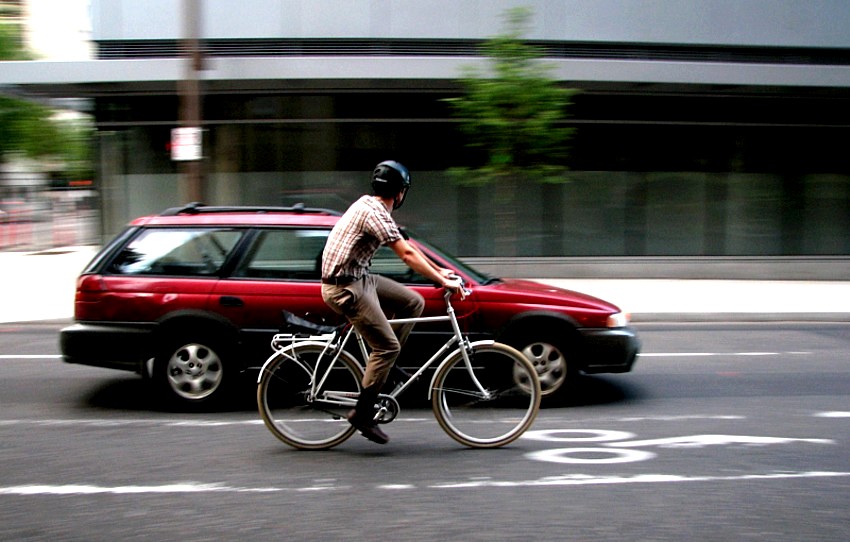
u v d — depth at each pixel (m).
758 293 14.11
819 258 16.67
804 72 14.79
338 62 14.27
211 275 6.29
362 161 16.11
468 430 5.26
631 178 16.28
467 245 16.22
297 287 6.22
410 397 6.66
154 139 16.25
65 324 11.02
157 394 6.82
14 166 31.27
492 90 11.90
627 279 16.23
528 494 4.36
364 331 4.89
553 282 15.64
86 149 30.44
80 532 3.80
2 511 4.09
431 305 6.20
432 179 16.09
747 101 16.25
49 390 7.02
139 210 16.38
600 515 4.04
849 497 4.34
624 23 15.48
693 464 4.92
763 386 7.33
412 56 15.25
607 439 5.49
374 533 3.80
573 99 15.90
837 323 11.78
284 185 16.14
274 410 5.21
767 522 3.96
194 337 6.22
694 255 16.55
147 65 14.41
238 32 15.31
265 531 3.82
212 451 5.18
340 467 4.84
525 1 15.28
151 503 4.20
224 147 16.06
